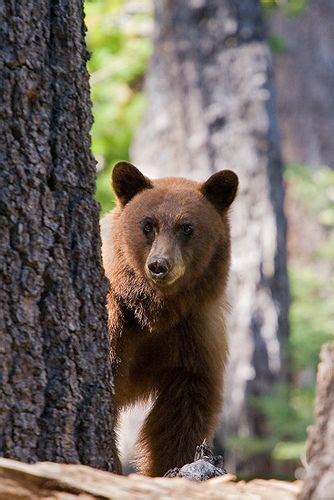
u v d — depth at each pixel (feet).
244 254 79.05
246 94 79.82
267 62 80.79
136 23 102.22
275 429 74.69
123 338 36.22
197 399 37.19
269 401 75.77
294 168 97.55
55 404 26.61
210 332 37.06
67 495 22.48
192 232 36.37
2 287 25.85
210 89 79.77
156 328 36.35
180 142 79.66
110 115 100.27
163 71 80.79
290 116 112.68
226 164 79.30
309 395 77.56
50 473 22.71
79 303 27.50
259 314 78.95
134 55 100.53
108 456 28.17
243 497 23.20
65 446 26.66
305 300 89.97
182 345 36.91
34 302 26.37
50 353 26.73
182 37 80.02
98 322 28.19
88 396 27.58
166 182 39.40
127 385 37.14
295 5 101.35
